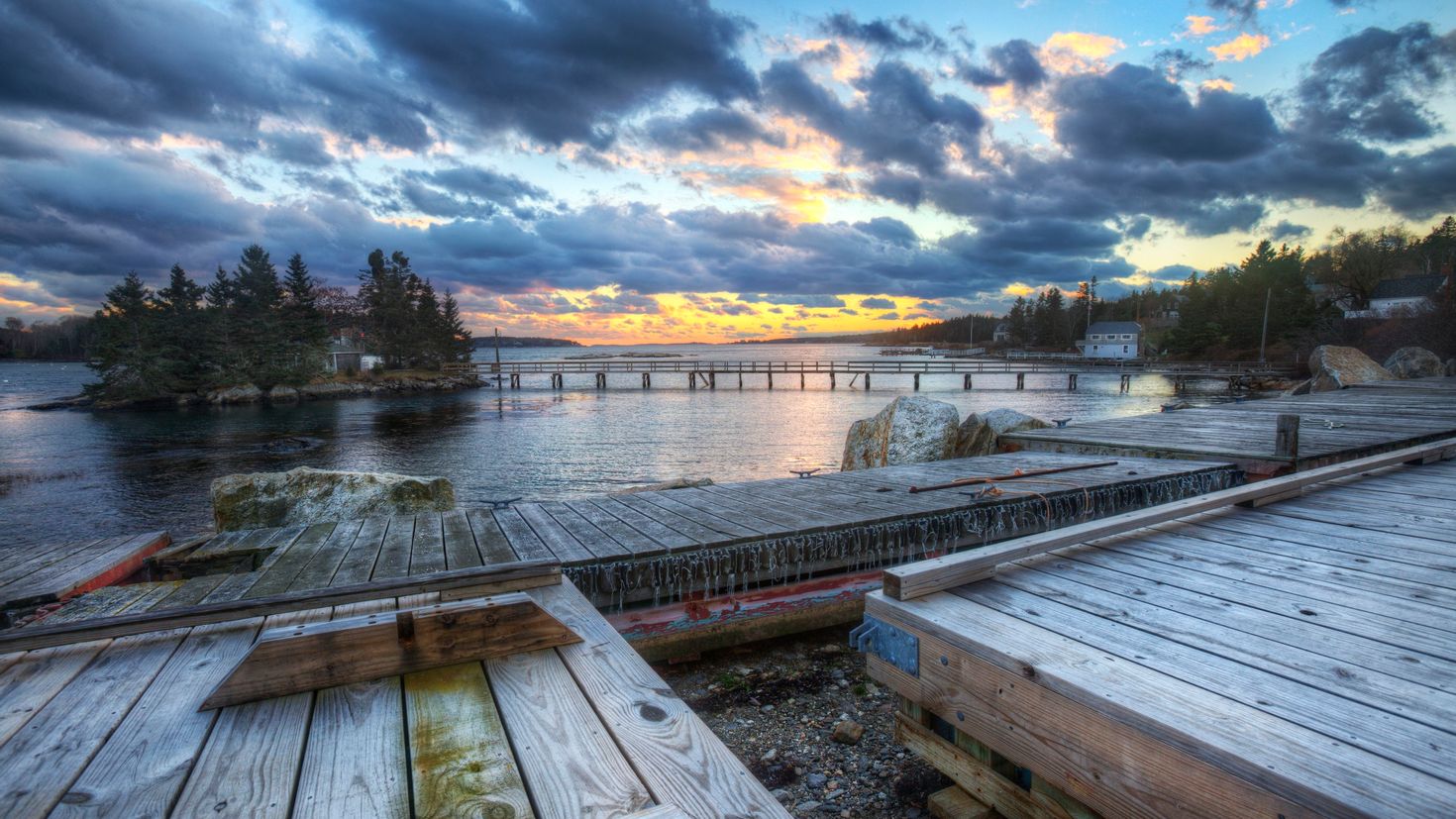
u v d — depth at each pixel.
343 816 1.35
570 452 24.36
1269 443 8.36
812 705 4.23
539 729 1.68
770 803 1.37
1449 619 2.58
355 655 1.94
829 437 26.69
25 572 5.24
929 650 2.55
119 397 48.31
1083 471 7.21
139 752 1.60
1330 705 1.90
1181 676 2.07
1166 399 42.62
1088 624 2.51
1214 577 3.08
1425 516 4.24
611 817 1.32
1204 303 79.81
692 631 4.66
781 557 4.88
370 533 5.14
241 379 52.59
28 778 1.48
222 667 2.09
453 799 1.40
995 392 50.09
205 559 4.72
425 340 72.75
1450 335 40.97
